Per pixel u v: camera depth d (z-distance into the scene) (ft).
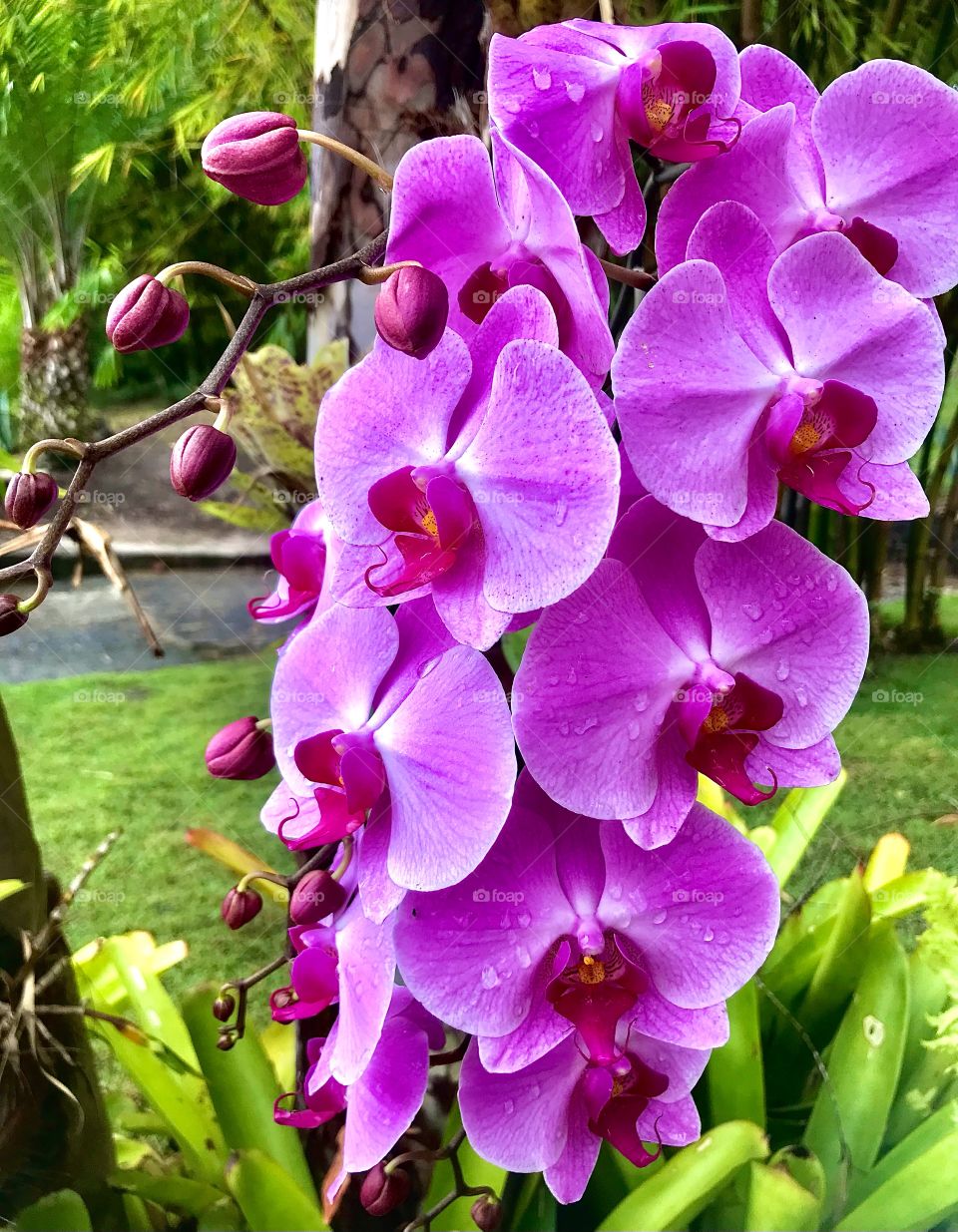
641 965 0.98
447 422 0.92
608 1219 1.35
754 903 0.96
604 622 0.90
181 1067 1.64
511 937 0.95
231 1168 1.38
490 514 0.88
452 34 1.36
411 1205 1.48
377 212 1.45
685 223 0.96
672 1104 1.11
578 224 1.27
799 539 0.92
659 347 0.85
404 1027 1.08
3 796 1.50
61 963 1.56
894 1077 1.53
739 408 0.89
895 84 0.99
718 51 0.97
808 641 0.94
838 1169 1.48
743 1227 1.42
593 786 0.90
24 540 1.39
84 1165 1.54
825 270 0.90
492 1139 1.00
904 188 1.02
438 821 0.92
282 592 1.29
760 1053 1.53
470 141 0.93
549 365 0.82
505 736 0.89
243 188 0.94
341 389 0.93
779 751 0.97
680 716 0.93
